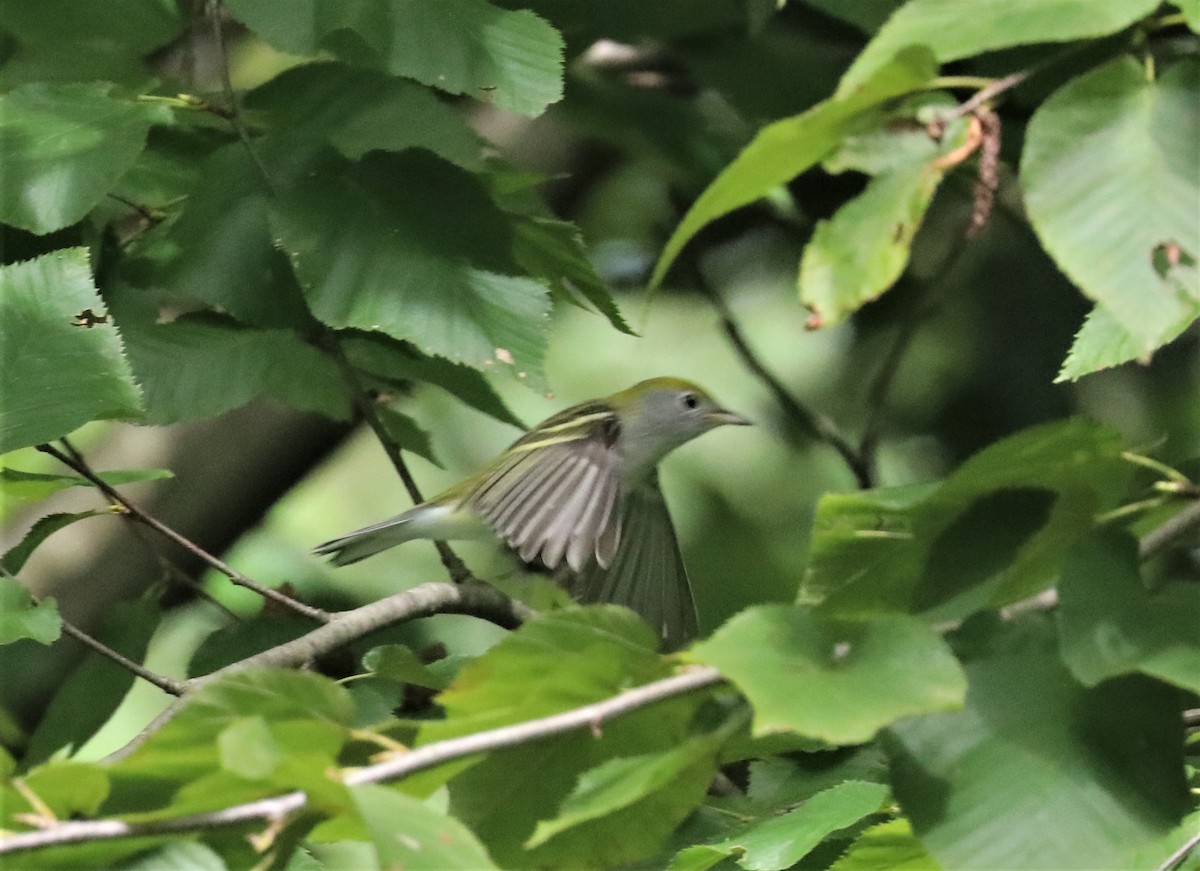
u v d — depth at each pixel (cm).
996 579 395
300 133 598
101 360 523
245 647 671
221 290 597
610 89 949
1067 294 1009
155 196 670
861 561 404
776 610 360
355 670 641
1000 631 379
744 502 1107
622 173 1123
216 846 355
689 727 388
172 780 345
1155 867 456
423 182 581
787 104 898
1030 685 367
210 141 639
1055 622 379
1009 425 1029
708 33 885
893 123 356
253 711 343
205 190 595
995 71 591
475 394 690
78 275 529
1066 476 388
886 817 521
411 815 320
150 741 336
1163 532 388
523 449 664
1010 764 357
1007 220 952
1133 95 339
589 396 1162
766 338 1149
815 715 328
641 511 741
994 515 396
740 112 905
